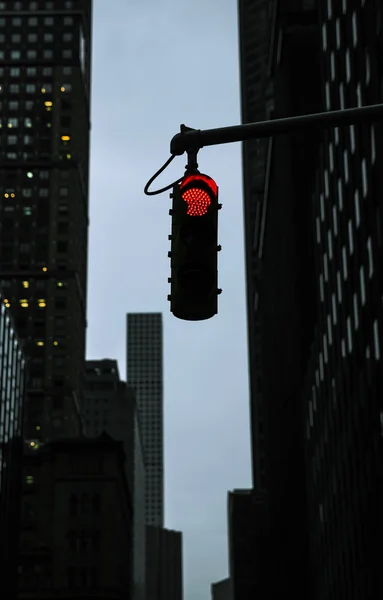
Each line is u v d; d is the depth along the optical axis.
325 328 119.88
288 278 171.38
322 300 121.94
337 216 107.12
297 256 161.25
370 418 90.12
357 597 99.50
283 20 176.75
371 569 90.62
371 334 88.19
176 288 15.85
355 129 93.81
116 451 198.88
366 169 87.94
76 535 193.12
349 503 104.00
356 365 97.19
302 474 161.12
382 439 84.56
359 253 93.44
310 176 165.38
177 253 15.92
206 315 15.88
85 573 190.75
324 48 114.56
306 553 161.50
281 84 181.00
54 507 195.12
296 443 161.88
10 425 166.00
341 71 102.19
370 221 86.69
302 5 177.75
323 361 122.81
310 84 172.00
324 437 124.00
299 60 173.50
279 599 188.38
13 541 169.88
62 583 189.75
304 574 161.25
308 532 149.12
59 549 192.12
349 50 96.88
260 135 15.77
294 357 162.12
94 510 194.62
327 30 112.06
